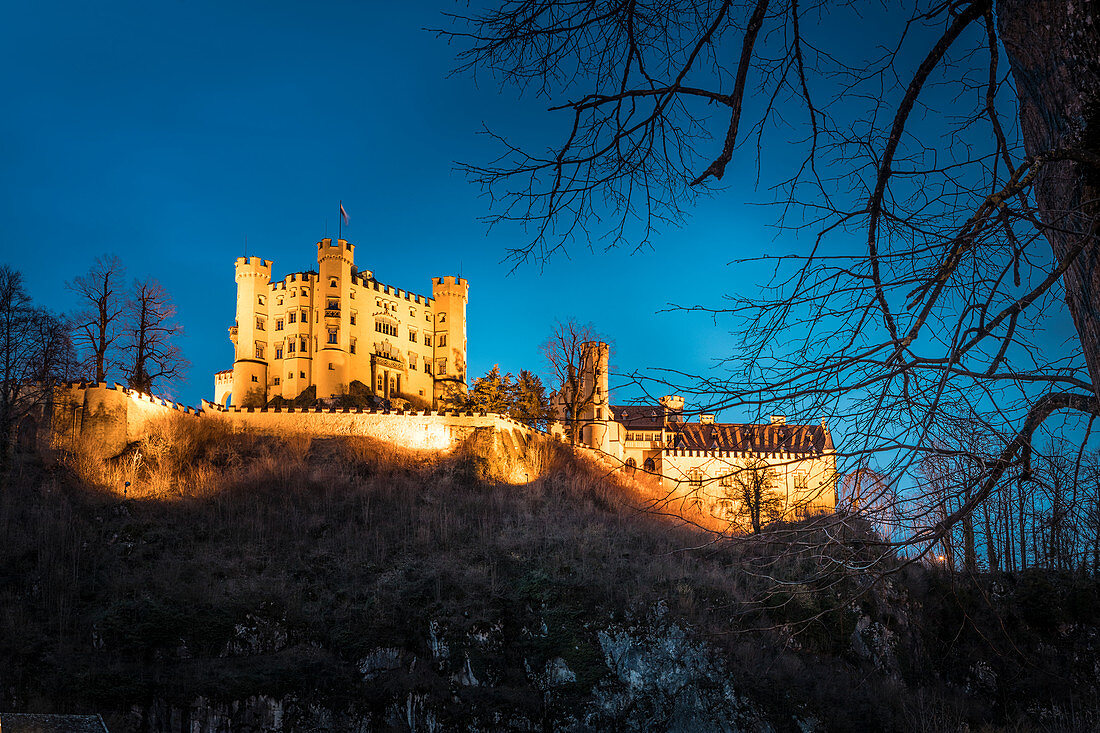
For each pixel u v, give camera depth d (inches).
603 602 2306.8
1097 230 210.4
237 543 2652.6
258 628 2228.1
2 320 2765.7
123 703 1921.8
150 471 2974.9
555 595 2364.7
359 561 2603.3
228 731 1959.9
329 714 2044.8
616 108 272.8
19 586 2265.0
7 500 2566.4
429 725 2073.1
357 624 2294.5
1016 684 2046.0
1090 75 204.8
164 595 2257.6
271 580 2436.0
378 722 2076.8
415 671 2196.1
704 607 2192.4
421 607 2356.1
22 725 796.0
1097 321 211.9
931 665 2105.1
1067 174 217.0
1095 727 1883.6
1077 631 2084.2
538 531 2827.3
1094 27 201.5
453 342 5004.9
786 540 270.5
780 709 1973.4
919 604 2150.6
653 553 2524.6
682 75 262.8
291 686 2049.7
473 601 2377.0
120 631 2095.2
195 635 2148.1
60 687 1915.6
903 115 248.2
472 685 2180.1
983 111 261.0
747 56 248.5
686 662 2094.0
